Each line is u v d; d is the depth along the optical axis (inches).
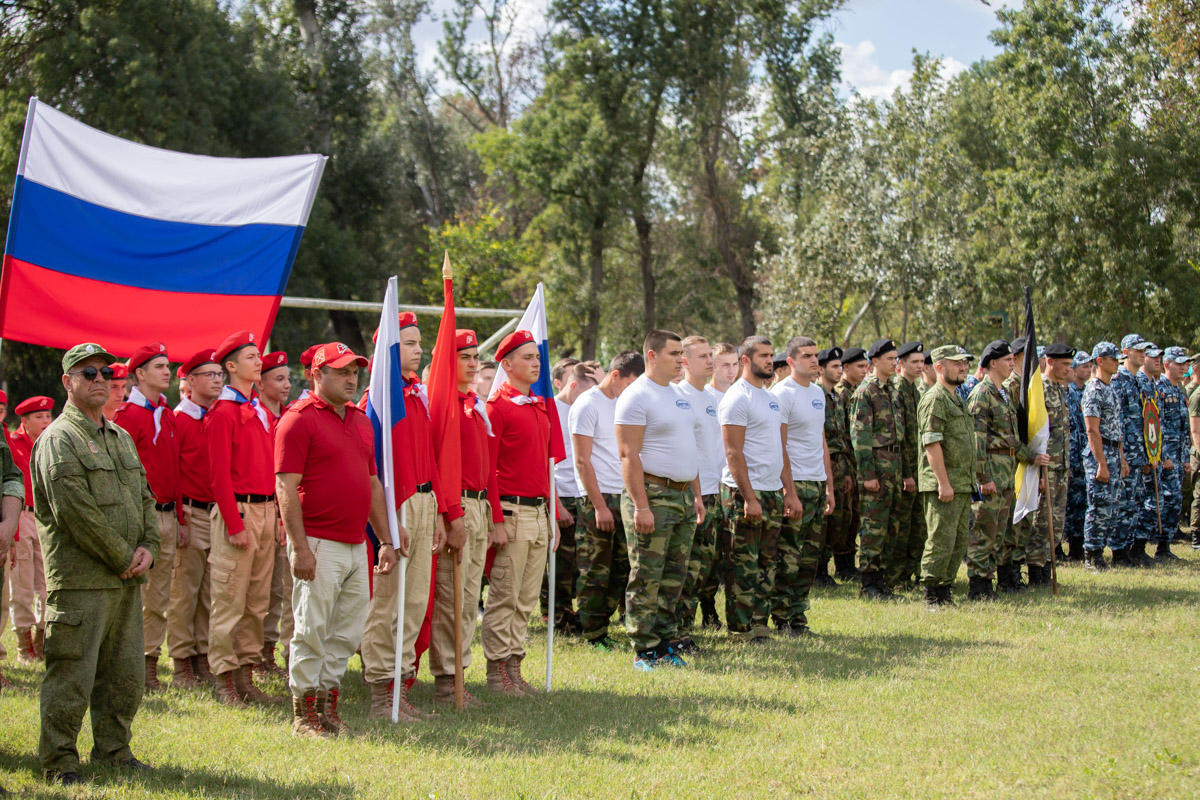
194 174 305.4
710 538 316.8
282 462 212.1
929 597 361.4
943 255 1063.6
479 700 249.6
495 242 1307.8
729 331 1660.9
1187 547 515.5
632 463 277.1
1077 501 468.8
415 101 1817.2
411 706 238.5
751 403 307.9
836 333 1217.4
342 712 239.8
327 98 1430.9
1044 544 402.6
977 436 370.3
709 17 1387.8
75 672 186.9
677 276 1498.5
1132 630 309.1
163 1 1072.2
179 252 299.3
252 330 307.7
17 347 1115.9
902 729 217.6
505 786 182.2
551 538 269.6
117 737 195.5
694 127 1400.1
